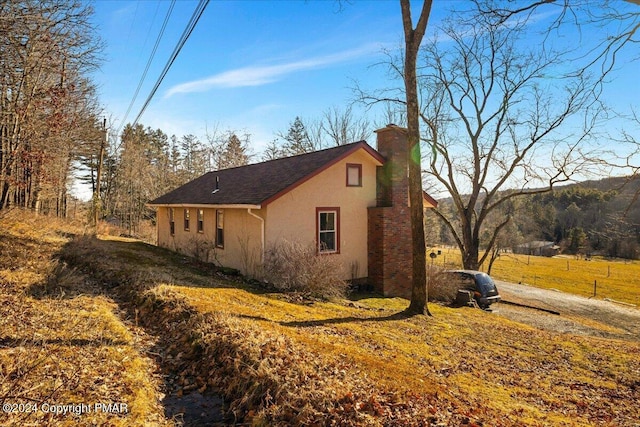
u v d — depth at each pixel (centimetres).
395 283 1367
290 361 509
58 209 3166
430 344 765
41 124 1482
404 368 577
